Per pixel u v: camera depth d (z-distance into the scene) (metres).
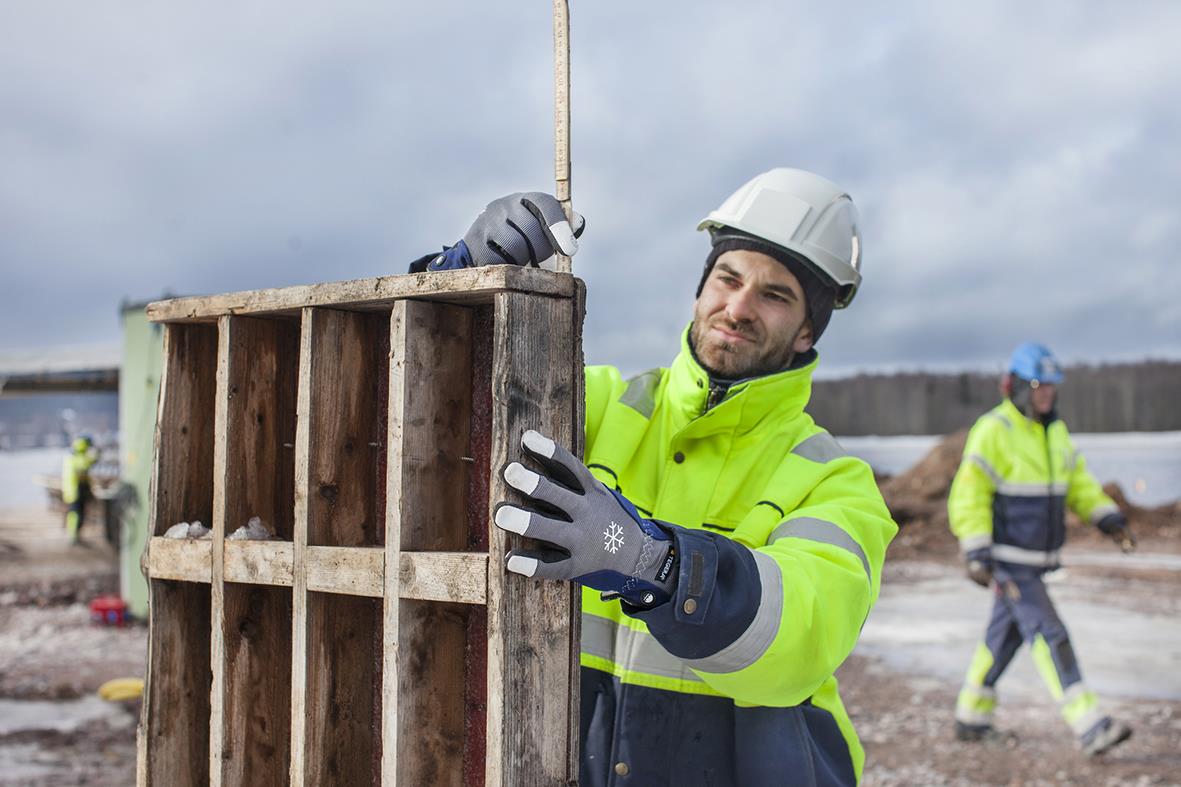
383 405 1.59
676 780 1.74
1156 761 5.55
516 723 1.28
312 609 1.49
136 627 9.95
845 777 1.81
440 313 1.45
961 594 11.62
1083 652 8.34
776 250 1.85
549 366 1.34
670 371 1.96
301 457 1.50
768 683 1.49
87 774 5.49
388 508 1.39
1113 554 14.17
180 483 1.77
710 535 1.41
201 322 1.76
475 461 1.49
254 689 1.61
